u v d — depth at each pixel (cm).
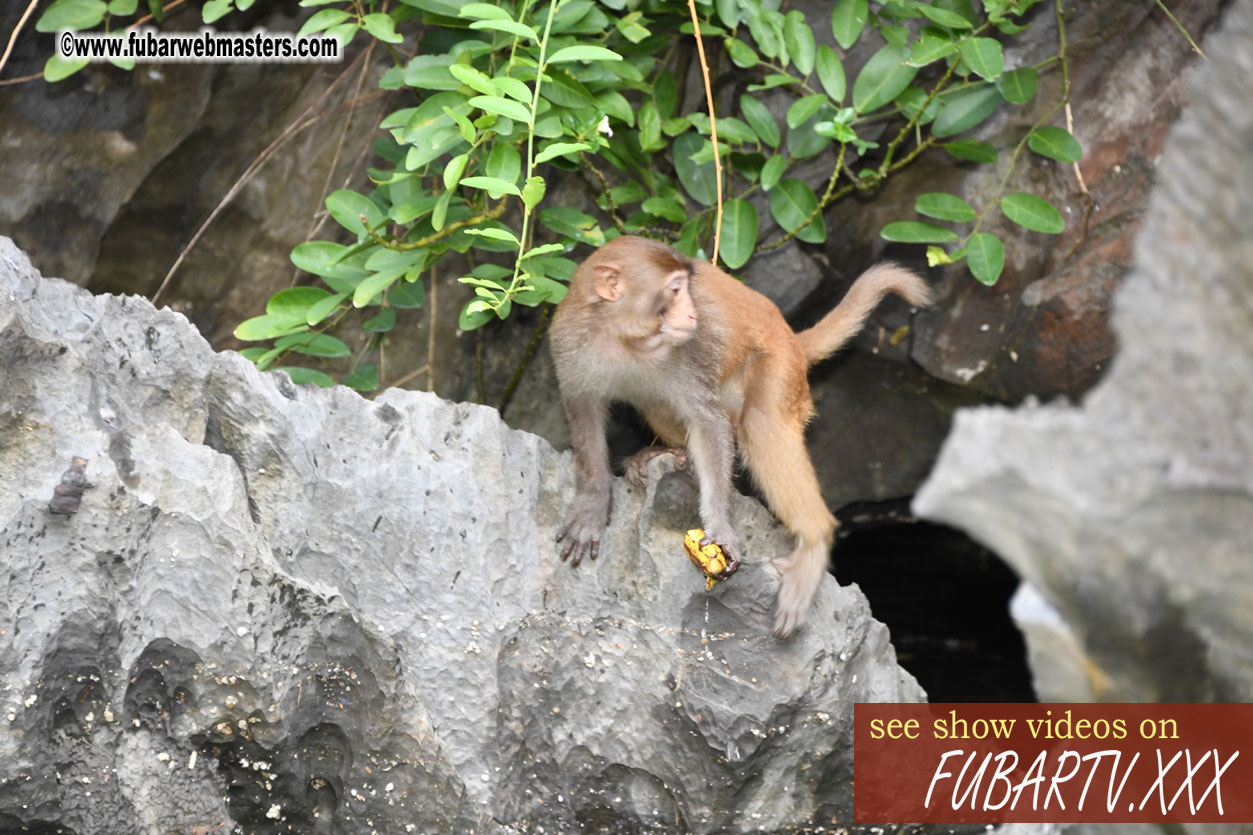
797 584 453
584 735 447
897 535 807
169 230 613
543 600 455
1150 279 545
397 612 433
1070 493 538
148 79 600
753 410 502
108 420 388
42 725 377
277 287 632
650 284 471
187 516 388
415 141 504
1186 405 520
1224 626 494
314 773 425
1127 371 541
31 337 370
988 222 643
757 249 639
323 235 627
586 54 460
